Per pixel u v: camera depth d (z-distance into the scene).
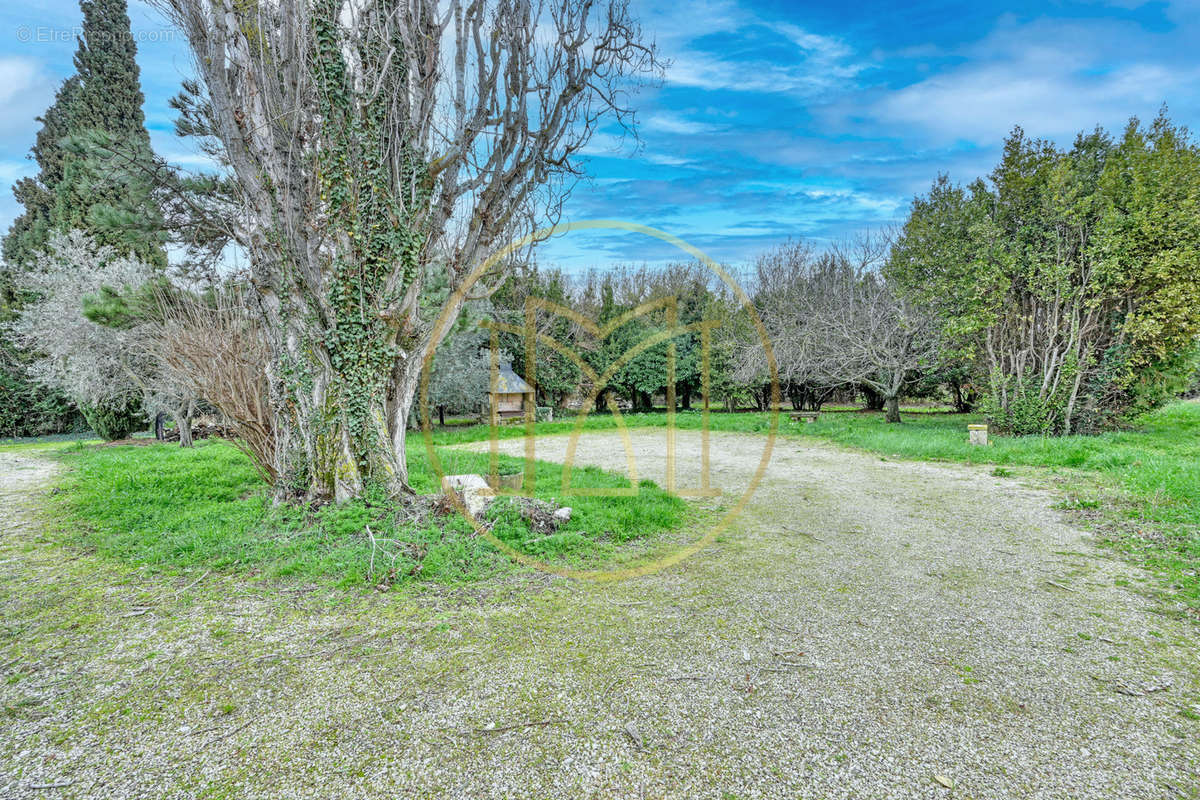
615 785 1.97
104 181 7.38
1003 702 2.47
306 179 5.37
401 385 5.80
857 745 2.18
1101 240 9.84
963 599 3.63
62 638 3.16
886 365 14.68
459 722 2.34
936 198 13.95
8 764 2.10
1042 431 10.97
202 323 6.62
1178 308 9.66
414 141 5.48
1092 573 4.08
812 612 3.43
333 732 2.28
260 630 3.23
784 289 18.89
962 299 11.80
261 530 5.02
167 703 2.51
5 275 20.42
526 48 5.70
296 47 5.16
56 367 14.24
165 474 7.93
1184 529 4.85
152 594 3.80
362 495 5.41
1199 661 2.80
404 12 5.28
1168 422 12.93
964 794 1.91
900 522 5.54
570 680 2.66
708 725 2.31
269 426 6.42
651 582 3.93
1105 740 2.20
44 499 7.02
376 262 5.31
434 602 3.60
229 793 1.94
